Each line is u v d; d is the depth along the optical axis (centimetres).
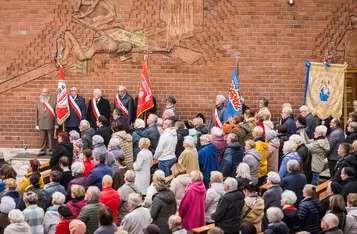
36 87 3050
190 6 2989
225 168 2291
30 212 1852
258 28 2980
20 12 3030
